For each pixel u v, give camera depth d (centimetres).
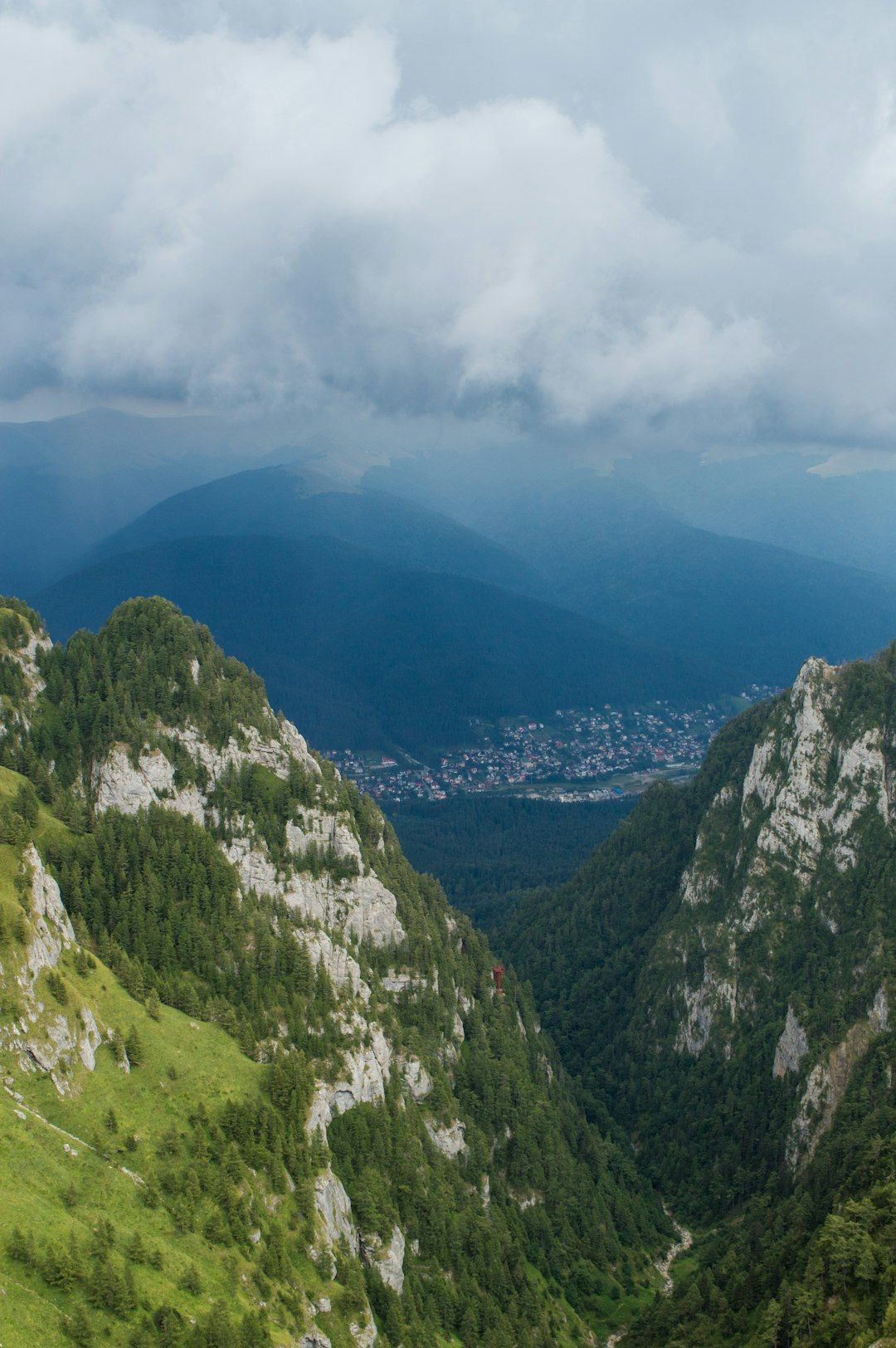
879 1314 16562
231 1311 15125
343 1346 16425
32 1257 13688
